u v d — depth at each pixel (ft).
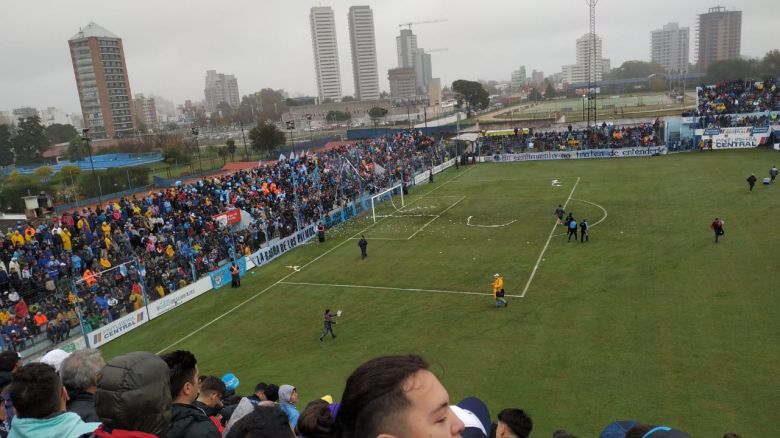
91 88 628.69
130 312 109.40
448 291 110.11
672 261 113.19
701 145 245.24
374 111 527.40
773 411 59.72
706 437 56.29
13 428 13.99
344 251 148.05
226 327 104.37
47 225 135.23
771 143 233.96
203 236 140.05
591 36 412.57
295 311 108.78
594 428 59.77
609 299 96.58
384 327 95.55
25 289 104.99
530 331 87.04
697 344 76.84
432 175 244.83
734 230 129.90
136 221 141.59
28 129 366.84
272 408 11.64
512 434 25.38
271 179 191.21
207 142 492.13
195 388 16.80
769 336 77.05
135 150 382.42
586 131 274.98
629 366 72.69
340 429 7.07
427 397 6.71
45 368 14.53
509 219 164.55
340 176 199.41
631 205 165.89
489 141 291.17
